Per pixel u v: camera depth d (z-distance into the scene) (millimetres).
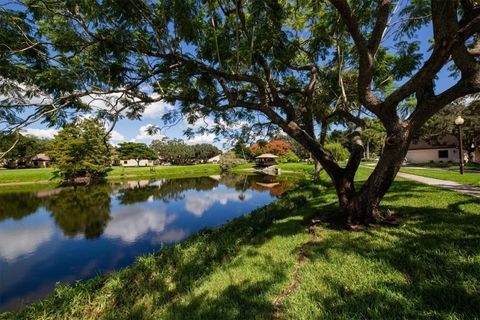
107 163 35938
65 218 12906
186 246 5188
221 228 6258
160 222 11781
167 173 46094
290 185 23156
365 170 21828
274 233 5148
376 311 2172
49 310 3330
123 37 4477
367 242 3789
